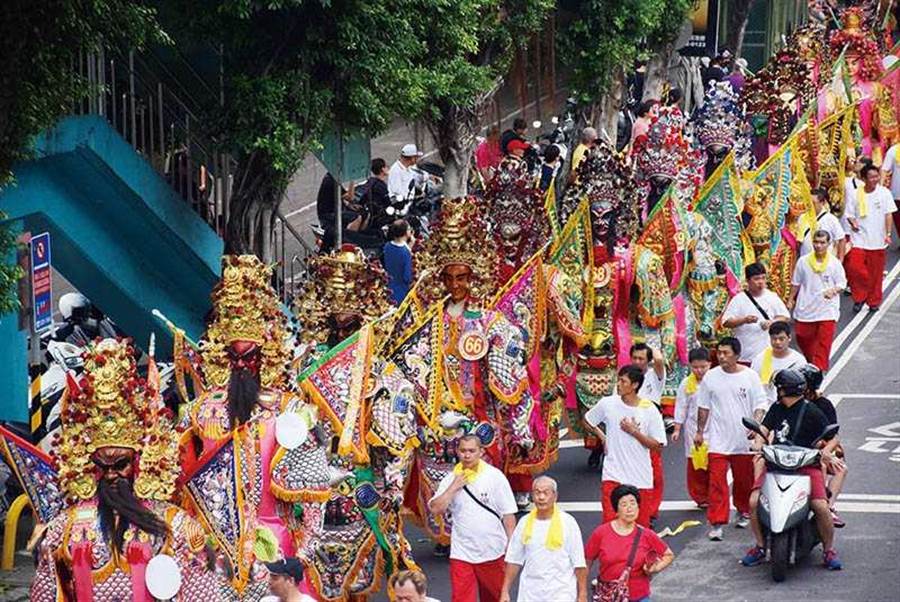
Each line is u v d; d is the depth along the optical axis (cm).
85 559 1529
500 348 2194
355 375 1909
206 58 2856
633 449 2220
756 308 2845
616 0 3719
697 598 2152
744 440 2338
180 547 1554
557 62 3872
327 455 1864
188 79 2859
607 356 2600
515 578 2148
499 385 2198
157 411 1566
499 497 1973
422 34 2898
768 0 5778
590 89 3822
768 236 3238
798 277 3102
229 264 1783
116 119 2719
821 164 3597
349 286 1958
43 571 1548
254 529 1708
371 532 1945
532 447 2330
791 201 3350
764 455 2222
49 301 2359
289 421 1717
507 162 2467
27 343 2589
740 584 2198
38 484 1609
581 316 2541
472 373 2200
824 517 2212
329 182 3328
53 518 1565
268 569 1661
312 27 2659
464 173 3500
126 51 2720
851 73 4250
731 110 3297
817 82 4044
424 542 2364
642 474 2227
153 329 2858
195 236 2788
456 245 2173
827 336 3102
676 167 2845
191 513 1708
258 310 1772
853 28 4319
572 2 3731
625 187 2581
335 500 1936
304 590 1786
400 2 2745
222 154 2842
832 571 2233
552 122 4012
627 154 2883
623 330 2620
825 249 3088
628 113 4206
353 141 3306
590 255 2572
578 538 1906
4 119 2161
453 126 3444
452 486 1970
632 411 2223
